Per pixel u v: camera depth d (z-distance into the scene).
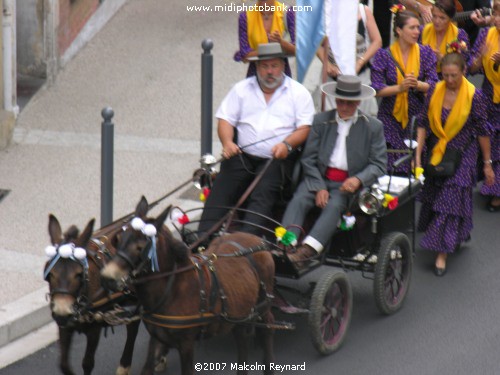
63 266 18.83
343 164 24.69
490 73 32.22
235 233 22.09
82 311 19.42
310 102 25.19
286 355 23.86
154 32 44.03
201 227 23.80
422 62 30.86
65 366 20.67
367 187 24.28
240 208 24.69
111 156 26.28
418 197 29.58
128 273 18.45
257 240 22.03
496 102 32.28
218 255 20.78
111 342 24.67
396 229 26.12
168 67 41.19
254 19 31.38
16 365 23.25
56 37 39.84
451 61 27.72
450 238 28.08
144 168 33.69
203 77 32.19
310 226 25.02
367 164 24.72
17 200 31.31
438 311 26.23
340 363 23.48
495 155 32.06
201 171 24.78
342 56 28.41
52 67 39.72
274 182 24.48
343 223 24.09
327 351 23.70
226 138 25.02
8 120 34.84
